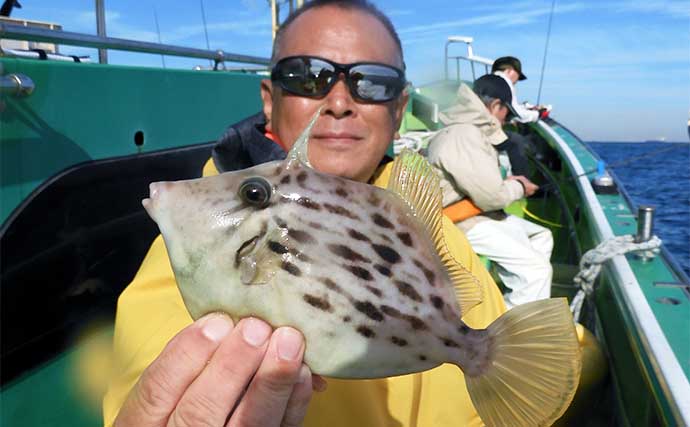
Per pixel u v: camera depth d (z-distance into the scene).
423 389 0.42
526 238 1.06
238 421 0.25
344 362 0.26
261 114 0.53
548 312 0.28
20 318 0.51
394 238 0.28
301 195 0.27
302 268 0.26
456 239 0.49
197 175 0.80
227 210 0.26
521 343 0.28
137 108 0.67
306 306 0.26
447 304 0.28
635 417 0.56
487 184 1.00
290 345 0.24
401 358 0.27
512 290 1.04
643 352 0.49
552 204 1.61
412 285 0.28
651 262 0.68
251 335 0.24
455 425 0.43
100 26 0.65
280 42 0.49
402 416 0.40
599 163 1.15
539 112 2.12
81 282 0.59
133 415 0.25
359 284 0.26
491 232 1.03
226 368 0.24
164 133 0.73
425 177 0.29
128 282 0.67
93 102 0.59
